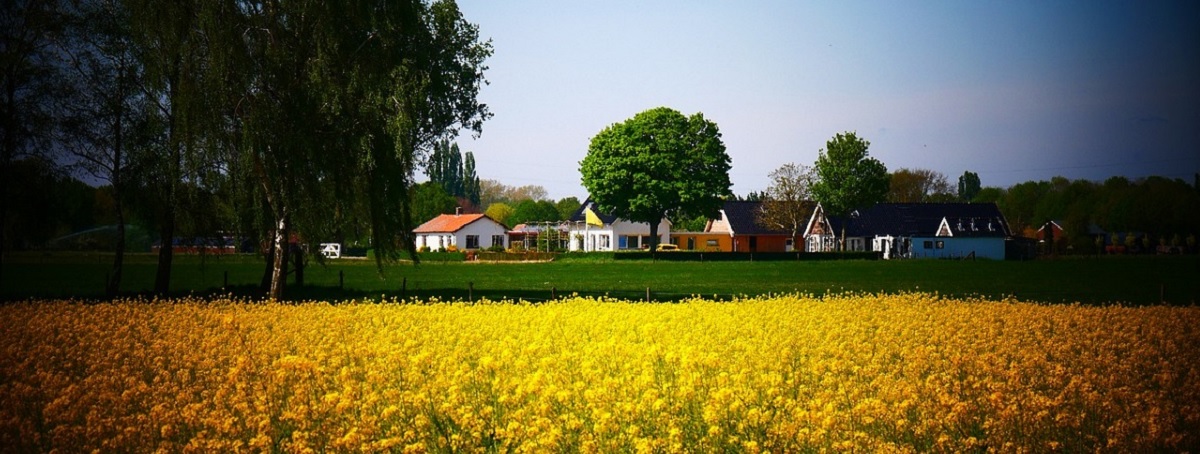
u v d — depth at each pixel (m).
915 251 107.62
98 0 36.31
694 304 27.42
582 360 13.88
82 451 9.82
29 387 12.10
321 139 33.09
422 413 10.33
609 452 9.34
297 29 33.50
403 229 35.22
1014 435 10.01
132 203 37.72
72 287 45.56
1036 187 152.25
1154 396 12.14
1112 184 114.38
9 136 35.72
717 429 9.40
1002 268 69.06
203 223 36.84
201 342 17.33
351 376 13.12
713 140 89.81
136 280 51.53
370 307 26.02
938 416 10.48
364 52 33.75
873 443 9.77
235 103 32.72
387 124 33.09
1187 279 54.69
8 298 37.25
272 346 16.39
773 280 55.38
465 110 48.44
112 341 17.61
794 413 10.34
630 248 111.25
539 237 110.00
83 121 36.56
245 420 10.47
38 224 37.91
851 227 115.38
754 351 15.41
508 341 16.75
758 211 115.19
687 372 12.16
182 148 32.56
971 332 19.38
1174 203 102.19
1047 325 21.69
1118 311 26.14
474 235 116.81
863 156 112.12
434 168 40.50
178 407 11.48
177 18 31.70
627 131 89.75
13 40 36.06
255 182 33.06
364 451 9.39
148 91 33.59
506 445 9.66
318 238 34.47
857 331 19.52
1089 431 10.34
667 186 86.88
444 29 46.25
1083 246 104.69
